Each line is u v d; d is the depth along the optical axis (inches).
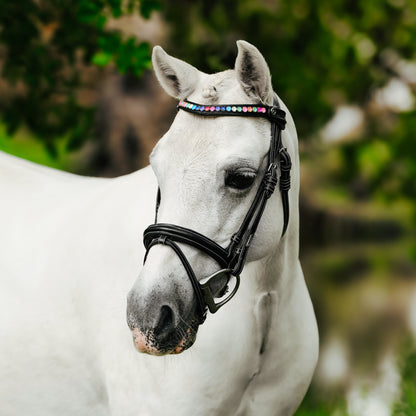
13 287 159.0
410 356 372.8
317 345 161.2
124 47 272.4
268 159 124.6
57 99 313.4
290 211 138.9
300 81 445.7
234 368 140.1
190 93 127.8
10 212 172.4
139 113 505.4
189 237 116.6
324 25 515.2
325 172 1266.0
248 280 141.6
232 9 459.5
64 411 152.9
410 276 1007.0
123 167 511.8
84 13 265.3
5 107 309.0
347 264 1130.7
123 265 145.6
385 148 713.6
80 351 150.0
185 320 116.2
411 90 697.6
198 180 117.6
